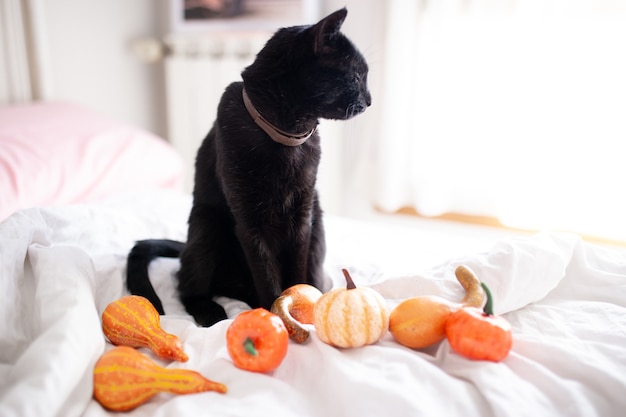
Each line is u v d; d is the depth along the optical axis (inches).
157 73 105.7
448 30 72.7
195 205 45.3
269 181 40.1
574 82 67.7
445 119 75.7
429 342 28.3
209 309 39.4
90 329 27.2
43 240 36.6
